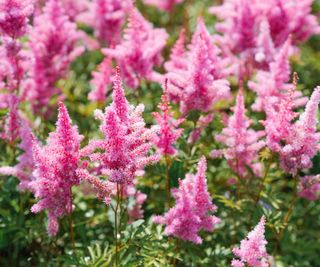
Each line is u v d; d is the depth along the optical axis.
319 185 1.47
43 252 1.53
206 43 1.56
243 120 1.46
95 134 1.70
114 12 1.85
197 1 2.55
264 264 1.27
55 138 1.33
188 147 1.57
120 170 1.25
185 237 1.34
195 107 1.50
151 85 1.93
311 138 1.37
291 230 1.65
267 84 1.56
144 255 1.37
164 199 1.58
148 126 1.72
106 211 1.59
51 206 1.33
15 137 1.54
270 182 1.67
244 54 1.74
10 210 1.57
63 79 1.84
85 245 1.51
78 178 1.31
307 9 1.85
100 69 1.66
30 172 1.43
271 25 1.79
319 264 1.62
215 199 1.61
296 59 1.98
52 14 1.70
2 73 1.63
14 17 1.56
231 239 1.56
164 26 2.42
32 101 1.71
